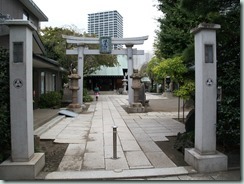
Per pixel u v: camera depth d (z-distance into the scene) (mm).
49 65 13906
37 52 11781
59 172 5090
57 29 25688
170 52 10977
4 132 5027
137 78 15727
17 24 4816
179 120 11789
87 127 10031
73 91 15781
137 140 7793
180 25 9922
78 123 11047
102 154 6320
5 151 5328
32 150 5195
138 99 16422
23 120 4902
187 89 8688
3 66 5133
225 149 5949
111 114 14367
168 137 8219
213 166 5102
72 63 24547
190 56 7238
